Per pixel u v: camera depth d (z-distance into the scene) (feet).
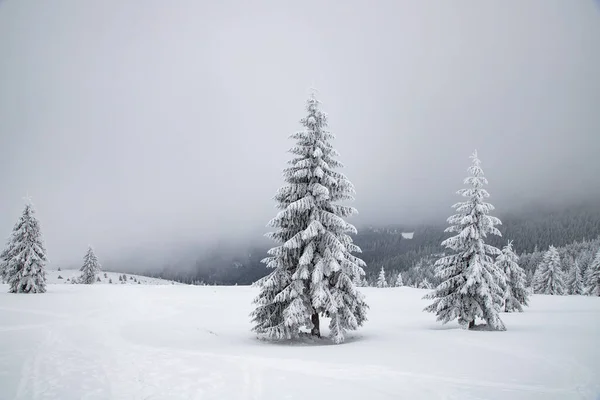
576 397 29.35
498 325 68.23
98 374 33.91
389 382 32.24
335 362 39.99
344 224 59.93
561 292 204.95
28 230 129.70
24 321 67.72
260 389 29.84
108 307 97.66
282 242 65.16
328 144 64.18
